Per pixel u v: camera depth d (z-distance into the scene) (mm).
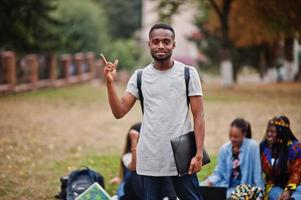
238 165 6988
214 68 38062
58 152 10797
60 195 7461
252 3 24391
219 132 13203
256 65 34094
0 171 8945
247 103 18844
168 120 4793
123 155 7727
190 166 4773
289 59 29984
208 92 23531
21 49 24484
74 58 30047
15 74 23000
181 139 4781
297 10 23266
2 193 7703
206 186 6676
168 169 4824
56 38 25891
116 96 4824
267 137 6664
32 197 7582
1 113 16016
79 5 40719
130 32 59188
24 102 19359
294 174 6332
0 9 23328
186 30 49625
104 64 4844
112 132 13555
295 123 13789
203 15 33781
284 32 24953
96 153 10844
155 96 4816
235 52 32625
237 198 6246
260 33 27781
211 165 9516
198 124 4859
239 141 6938
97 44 41406
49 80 26312
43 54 25922
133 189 6984
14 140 11742
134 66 44750
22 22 24172
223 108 17453
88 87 28250
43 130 13336
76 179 7145
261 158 6828
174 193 5789
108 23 56719
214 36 34062
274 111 16344
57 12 38688
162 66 4836
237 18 27188
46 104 19031
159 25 4785
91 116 16328
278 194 6461
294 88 25109
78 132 13352
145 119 4875
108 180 8625
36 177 8695
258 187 6340
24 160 9875
